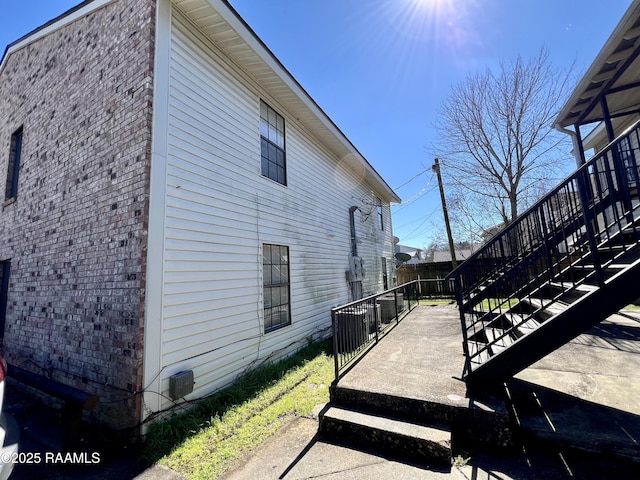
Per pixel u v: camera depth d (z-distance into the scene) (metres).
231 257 4.29
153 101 3.31
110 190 3.47
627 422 2.40
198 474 2.26
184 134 3.71
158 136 3.31
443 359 3.71
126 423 2.86
